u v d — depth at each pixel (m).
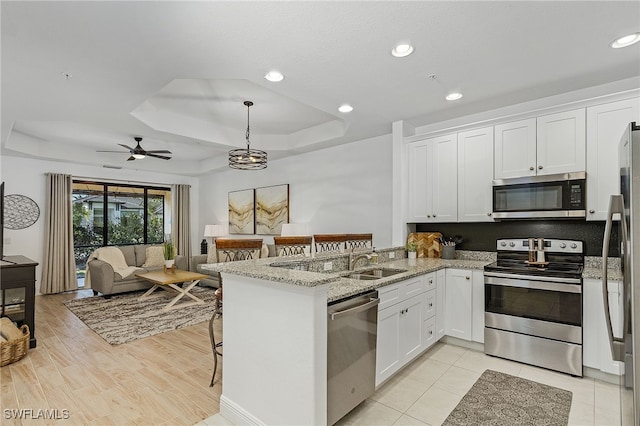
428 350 3.20
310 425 1.69
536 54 2.43
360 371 2.09
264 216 6.39
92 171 6.59
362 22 2.03
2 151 5.23
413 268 3.08
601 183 2.79
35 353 3.20
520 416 2.11
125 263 6.21
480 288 3.14
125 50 2.35
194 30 2.10
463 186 3.55
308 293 1.70
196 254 8.24
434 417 2.11
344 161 5.07
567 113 2.96
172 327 3.97
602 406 2.21
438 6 1.88
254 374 1.99
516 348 2.89
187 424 2.08
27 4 1.82
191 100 4.05
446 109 3.58
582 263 3.02
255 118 4.74
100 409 2.23
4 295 3.27
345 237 3.93
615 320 2.49
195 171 7.66
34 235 5.85
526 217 3.10
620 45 2.30
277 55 2.43
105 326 4.01
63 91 3.09
